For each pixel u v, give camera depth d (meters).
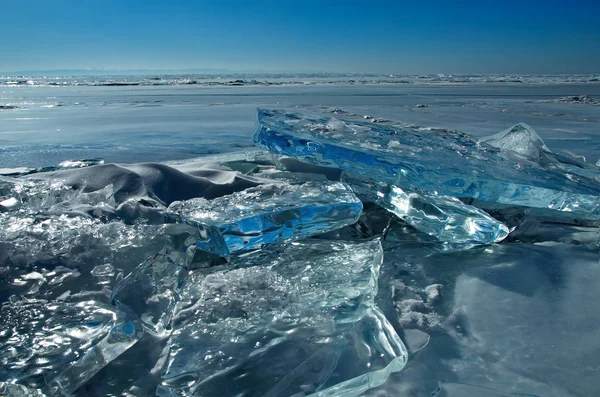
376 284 1.59
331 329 1.33
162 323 1.37
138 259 1.72
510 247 2.12
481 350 1.32
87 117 9.44
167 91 24.56
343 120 3.75
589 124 8.22
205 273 1.72
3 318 1.32
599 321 1.45
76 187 2.56
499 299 1.60
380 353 1.20
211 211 1.96
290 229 1.92
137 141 5.74
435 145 3.15
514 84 42.34
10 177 2.73
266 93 21.78
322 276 1.63
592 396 1.12
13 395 1.04
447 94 21.75
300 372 1.16
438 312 1.52
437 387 1.15
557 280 1.75
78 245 1.74
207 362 1.21
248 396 1.08
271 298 1.51
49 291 1.50
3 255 1.62
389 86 35.84
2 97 19.14
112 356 1.21
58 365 1.11
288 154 2.52
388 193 2.38
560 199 2.34
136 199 2.39
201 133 6.59
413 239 2.19
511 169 2.69
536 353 1.30
